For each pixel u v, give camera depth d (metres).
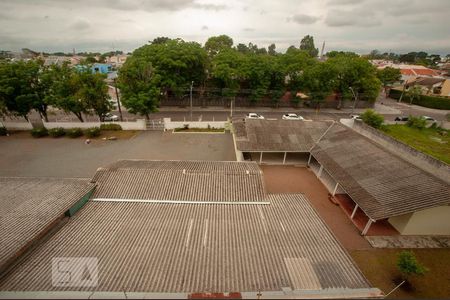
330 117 53.66
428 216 19.62
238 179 21.25
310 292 11.01
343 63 56.78
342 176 23.66
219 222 16.84
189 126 42.88
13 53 140.00
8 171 28.34
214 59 55.38
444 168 25.89
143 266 12.80
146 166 23.33
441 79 70.44
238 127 33.91
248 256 13.76
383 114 57.25
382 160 24.08
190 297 10.34
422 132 44.22
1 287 11.51
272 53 128.62
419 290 15.99
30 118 46.88
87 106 38.88
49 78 38.38
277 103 58.50
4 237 13.84
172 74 50.12
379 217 18.34
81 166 29.83
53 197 17.56
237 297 10.41
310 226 16.70
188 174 21.50
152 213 17.66
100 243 14.49
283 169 30.38
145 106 39.53
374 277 16.72
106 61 122.81
